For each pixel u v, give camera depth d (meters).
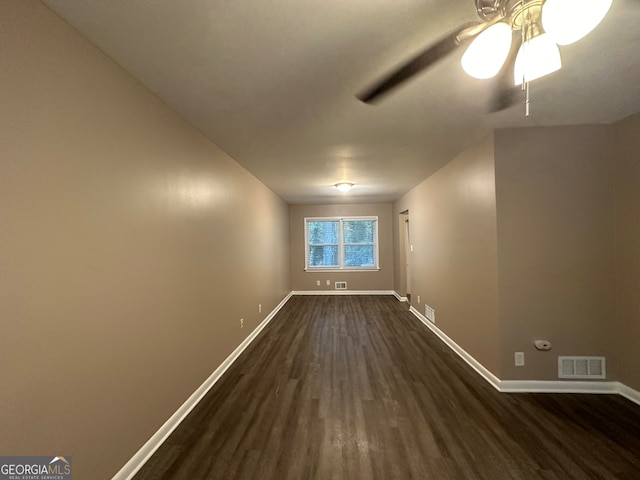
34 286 1.17
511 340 2.60
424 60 1.43
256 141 2.81
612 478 1.63
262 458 1.81
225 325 3.13
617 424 2.11
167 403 2.05
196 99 2.00
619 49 1.51
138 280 1.78
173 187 2.16
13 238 1.10
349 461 1.78
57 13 1.25
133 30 1.35
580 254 2.55
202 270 2.62
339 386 2.71
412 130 2.57
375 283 7.41
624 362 2.48
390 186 5.18
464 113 2.25
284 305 6.27
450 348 3.65
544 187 2.57
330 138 2.73
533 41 1.15
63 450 1.28
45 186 1.21
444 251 3.84
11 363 1.08
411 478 1.65
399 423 2.15
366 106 2.11
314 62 1.60
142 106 1.83
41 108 1.20
